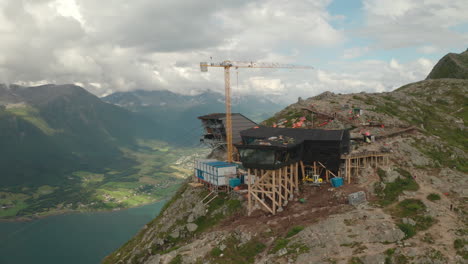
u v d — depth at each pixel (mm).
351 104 158375
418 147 110750
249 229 74500
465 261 52500
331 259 56344
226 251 69562
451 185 86500
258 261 63094
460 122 162250
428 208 70250
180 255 70938
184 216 98375
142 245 103938
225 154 150375
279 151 79125
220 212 89688
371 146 106000
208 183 107125
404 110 163375
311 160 91688
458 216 67938
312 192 86250
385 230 61281
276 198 86750
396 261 53906
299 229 67750
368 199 78250
